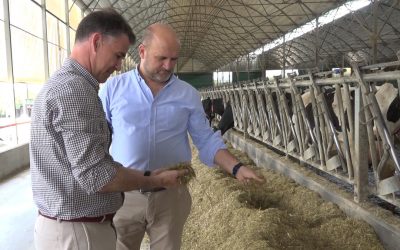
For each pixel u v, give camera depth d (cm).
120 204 191
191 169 248
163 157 252
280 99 654
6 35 915
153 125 247
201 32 3145
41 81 1273
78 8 1842
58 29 1481
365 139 376
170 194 250
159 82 246
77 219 172
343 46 2609
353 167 409
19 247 446
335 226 357
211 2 2183
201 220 424
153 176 185
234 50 3597
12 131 959
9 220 543
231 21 2452
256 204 455
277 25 2461
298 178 533
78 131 158
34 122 165
